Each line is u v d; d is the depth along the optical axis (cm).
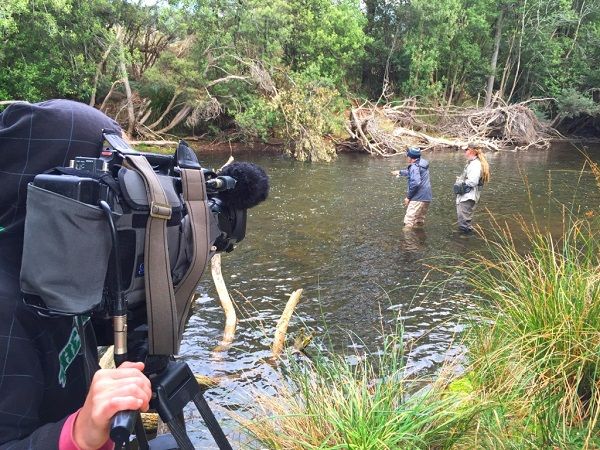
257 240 863
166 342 106
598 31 3291
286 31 2069
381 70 3005
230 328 502
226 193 139
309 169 1698
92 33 1800
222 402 371
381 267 725
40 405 107
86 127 115
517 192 1343
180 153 127
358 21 2622
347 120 2231
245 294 618
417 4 2731
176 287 113
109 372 92
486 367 307
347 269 715
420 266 729
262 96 2069
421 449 246
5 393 97
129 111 1930
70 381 113
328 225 974
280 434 265
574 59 3306
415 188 946
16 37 1605
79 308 94
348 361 442
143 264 107
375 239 877
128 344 114
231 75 1966
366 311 566
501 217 1048
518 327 329
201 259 114
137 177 106
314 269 715
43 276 93
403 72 2948
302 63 2286
